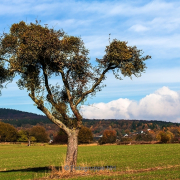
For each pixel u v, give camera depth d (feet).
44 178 61.05
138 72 71.87
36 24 66.18
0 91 69.31
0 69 67.26
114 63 68.90
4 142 488.85
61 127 66.54
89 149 245.24
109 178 54.80
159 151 165.17
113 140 400.06
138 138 381.60
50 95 67.46
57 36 64.54
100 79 69.46
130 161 107.86
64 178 57.98
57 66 67.82
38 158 160.86
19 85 68.69
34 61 65.92
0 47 65.57
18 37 65.72
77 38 68.74
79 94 69.41
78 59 66.95
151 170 71.10
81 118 67.67
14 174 75.87
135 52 70.23
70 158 65.16
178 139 334.85
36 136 514.27
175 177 53.16
